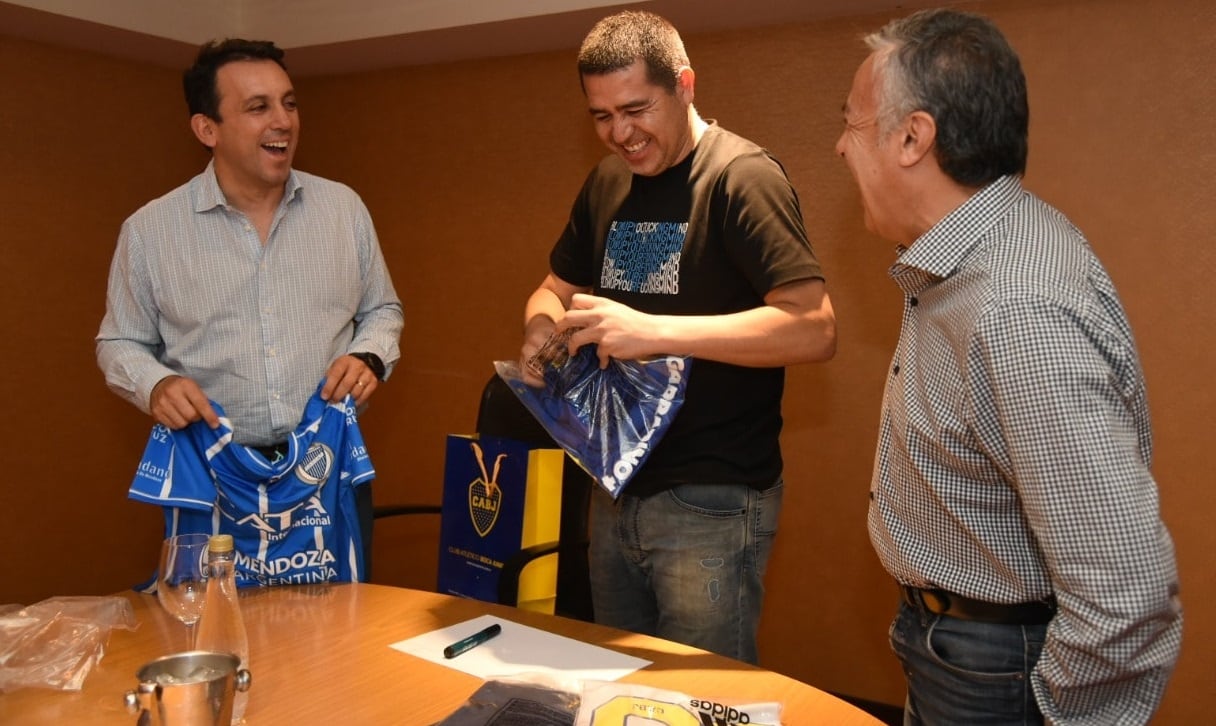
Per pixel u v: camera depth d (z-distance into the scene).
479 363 3.53
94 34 3.20
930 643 1.23
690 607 1.85
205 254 2.04
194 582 1.34
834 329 1.76
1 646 1.34
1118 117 2.34
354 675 1.35
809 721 1.23
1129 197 2.35
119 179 3.62
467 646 1.44
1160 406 2.35
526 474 2.30
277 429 2.08
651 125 1.78
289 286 2.08
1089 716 1.08
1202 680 2.33
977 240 1.13
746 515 1.86
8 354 3.33
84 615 1.49
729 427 1.85
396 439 3.76
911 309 1.26
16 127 3.30
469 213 3.51
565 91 3.24
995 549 1.14
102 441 3.61
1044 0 2.40
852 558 2.79
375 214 3.75
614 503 1.95
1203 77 2.24
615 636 1.50
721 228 1.82
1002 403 1.04
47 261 3.42
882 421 1.36
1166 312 2.33
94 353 3.58
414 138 3.62
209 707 1.03
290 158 2.08
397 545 3.78
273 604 1.65
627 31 1.76
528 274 3.38
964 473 1.15
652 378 1.72
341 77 3.79
